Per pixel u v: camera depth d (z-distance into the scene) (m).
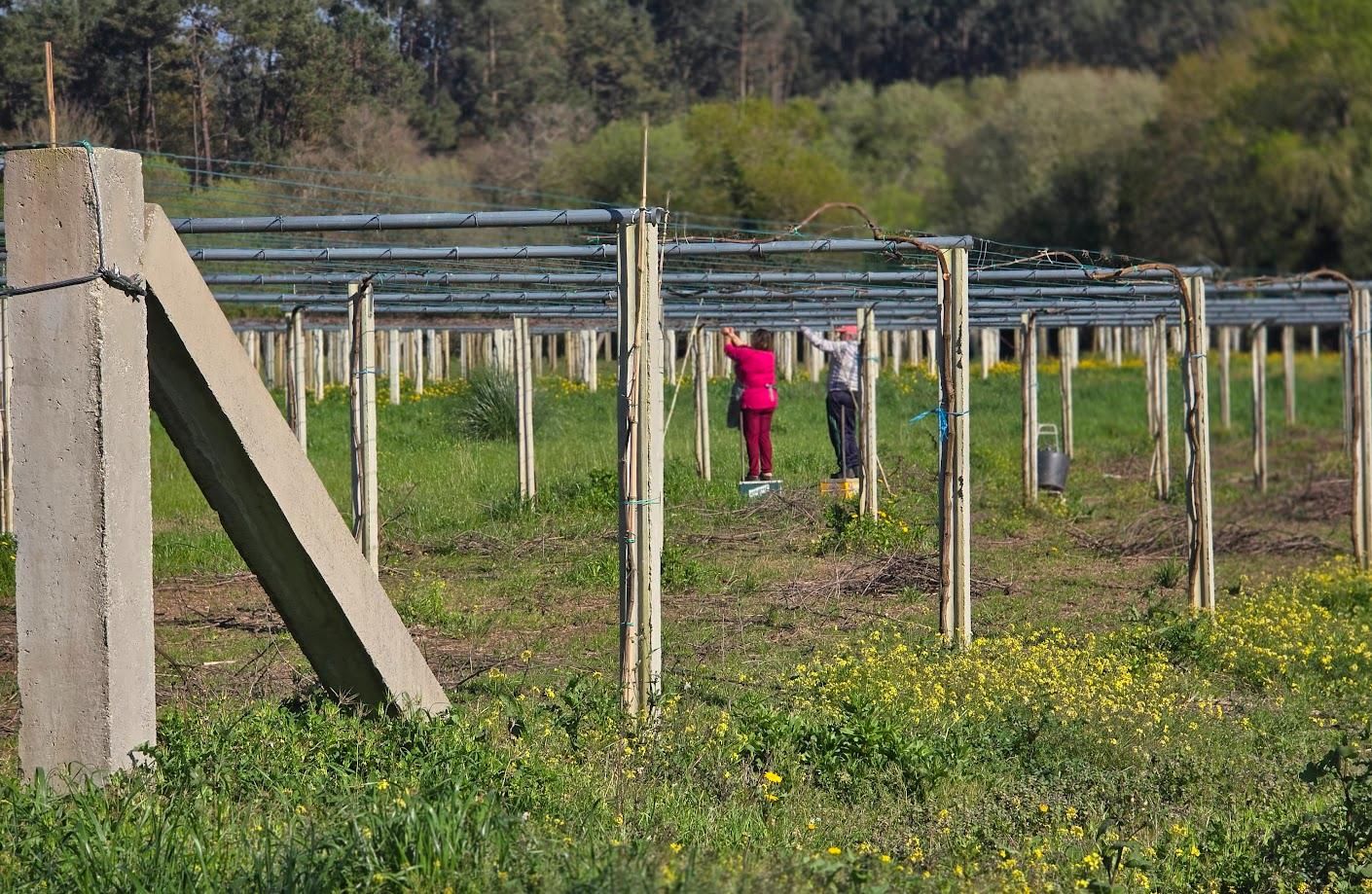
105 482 8.18
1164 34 116.88
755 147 67.00
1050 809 9.60
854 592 17.58
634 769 9.59
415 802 7.50
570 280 16.19
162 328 8.73
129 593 8.38
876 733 10.38
